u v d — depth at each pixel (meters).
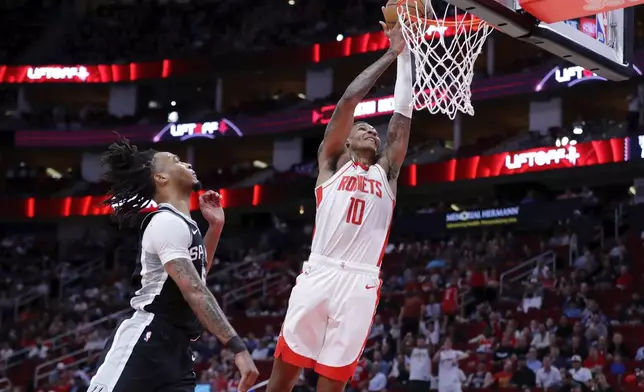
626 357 13.83
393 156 4.64
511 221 20.81
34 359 19.88
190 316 4.00
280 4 30.78
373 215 4.43
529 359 13.66
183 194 4.22
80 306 22.78
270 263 23.14
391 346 16.33
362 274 4.39
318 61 27.12
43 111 30.91
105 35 31.77
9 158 31.06
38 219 28.88
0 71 30.48
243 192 26.81
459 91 5.52
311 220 27.94
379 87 24.80
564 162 20.83
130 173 4.17
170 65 29.80
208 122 28.52
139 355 3.87
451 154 23.95
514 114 24.98
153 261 3.97
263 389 15.71
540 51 23.42
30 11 33.22
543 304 16.56
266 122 27.69
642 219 19.06
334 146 4.55
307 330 4.36
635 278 17.16
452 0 5.22
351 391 14.57
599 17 6.28
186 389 3.98
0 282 25.58
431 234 22.45
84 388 16.94
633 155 19.69
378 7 28.09
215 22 31.19
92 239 27.64
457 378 13.83
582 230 19.48
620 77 6.52
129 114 30.88
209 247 4.46
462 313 17.09
